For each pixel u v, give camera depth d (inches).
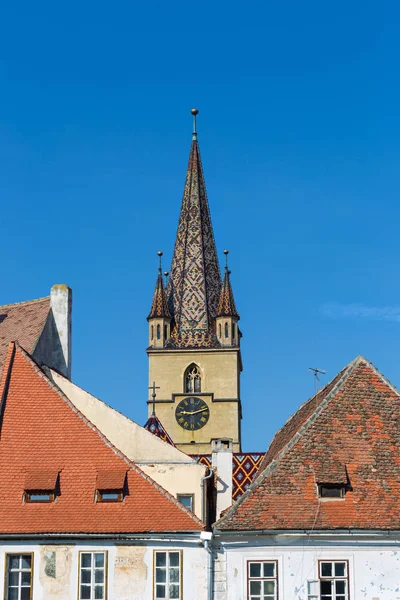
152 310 6220.5
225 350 6087.6
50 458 2357.3
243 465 2751.0
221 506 2613.2
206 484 2588.6
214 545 2223.2
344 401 2396.7
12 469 2337.6
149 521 2255.2
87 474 2333.9
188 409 5984.3
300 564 2212.1
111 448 2367.1
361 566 2214.6
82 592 2233.0
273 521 2218.3
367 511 2242.9
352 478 2287.2
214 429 5949.8
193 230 6609.3
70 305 2908.5
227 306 6210.6
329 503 2250.2
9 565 2251.5
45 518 2271.2
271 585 2208.4
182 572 2222.0
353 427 2359.7
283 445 2524.6
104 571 2237.9
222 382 6038.4
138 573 2231.8
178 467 2566.4
